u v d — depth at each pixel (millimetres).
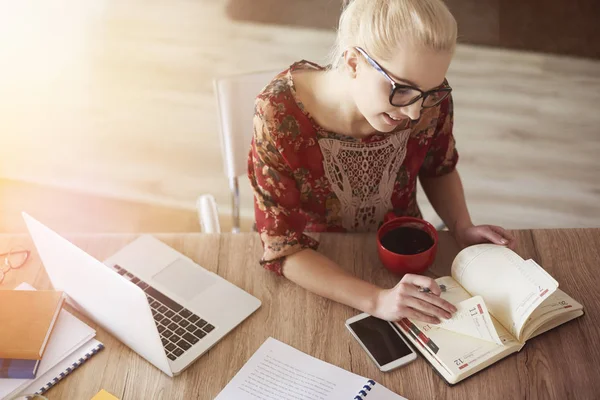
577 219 2725
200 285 1367
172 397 1162
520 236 1459
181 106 3342
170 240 1482
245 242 1479
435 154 1613
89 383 1187
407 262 1341
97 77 3545
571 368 1192
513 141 3098
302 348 1244
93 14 3994
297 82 1433
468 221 1556
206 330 1271
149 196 2844
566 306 1266
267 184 1463
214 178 2930
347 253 1447
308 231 1521
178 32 3854
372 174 1520
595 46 3721
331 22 3895
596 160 3008
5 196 2842
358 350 1237
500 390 1161
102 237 1485
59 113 3316
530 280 1217
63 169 2986
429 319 1238
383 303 1276
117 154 3064
